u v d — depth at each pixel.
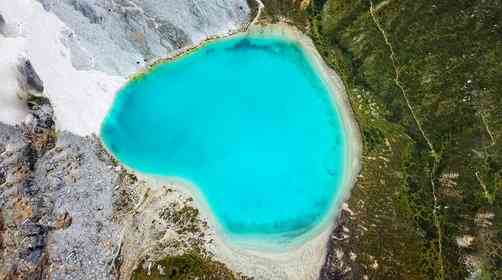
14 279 69.50
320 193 76.38
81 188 77.00
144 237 74.69
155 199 76.94
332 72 80.50
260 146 79.56
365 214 73.62
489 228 70.62
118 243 74.69
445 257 70.62
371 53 79.12
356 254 71.38
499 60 74.00
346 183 76.00
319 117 79.62
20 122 76.38
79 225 75.31
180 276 72.06
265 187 77.56
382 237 71.75
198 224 75.56
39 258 71.88
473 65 74.94
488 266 69.31
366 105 78.44
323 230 74.25
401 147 76.00
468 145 73.88
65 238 74.38
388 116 77.44
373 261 70.56
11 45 78.56
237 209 76.44
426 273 70.00
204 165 78.94
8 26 78.94
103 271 73.56
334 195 75.88
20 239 71.25
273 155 79.00
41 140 77.31
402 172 74.94
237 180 78.06
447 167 73.94
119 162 79.06
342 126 78.62
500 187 71.88
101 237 75.00
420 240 71.50
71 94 80.50
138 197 77.00
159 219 75.62
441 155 74.62
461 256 70.31
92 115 80.69
